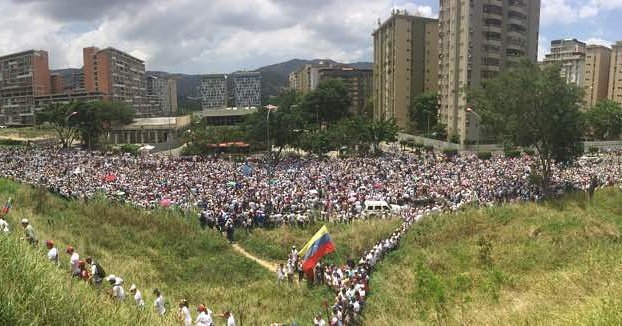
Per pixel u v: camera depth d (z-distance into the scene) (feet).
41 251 33.65
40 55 599.57
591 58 460.14
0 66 620.08
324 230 84.38
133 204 129.90
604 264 55.83
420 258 94.27
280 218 123.34
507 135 168.96
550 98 154.81
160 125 442.50
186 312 55.57
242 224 121.19
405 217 124.67
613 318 30.91
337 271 87.61
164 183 166.50
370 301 74.79
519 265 85.46
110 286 50.26
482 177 176.24
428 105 366.63
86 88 608.19
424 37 413.80
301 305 80.43
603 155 256.52
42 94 604.90
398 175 183.93
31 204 116.16
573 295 45.52
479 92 179.52
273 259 107.34
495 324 42.83
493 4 321.52
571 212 122.62
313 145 280.51
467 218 117.60
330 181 174.40
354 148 301.22
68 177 163.53
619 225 107.24
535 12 350.84
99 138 373.81
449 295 63.21
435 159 237.45
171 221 116.06
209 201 135.85
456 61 329.72
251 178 184.96
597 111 345.10
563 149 163.22
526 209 121.80
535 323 38.32
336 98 409.28
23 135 449.48
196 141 312.71
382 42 449.89
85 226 108.06
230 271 98.27
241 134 317.83
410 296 70.38
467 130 317.22
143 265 92.94
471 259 91.86
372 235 112.68
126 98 650.02
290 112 290.15
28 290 25.99
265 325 68.74
